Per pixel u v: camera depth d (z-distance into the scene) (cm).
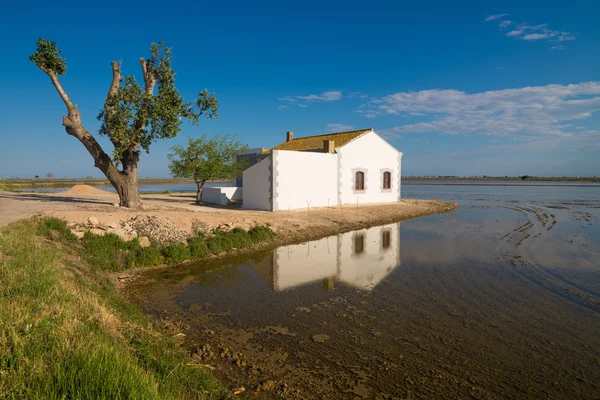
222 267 1370
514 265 1373
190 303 992
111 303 848
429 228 2267
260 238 1753
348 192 2922
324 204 2745
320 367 658
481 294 1058
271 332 806
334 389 590
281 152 2411
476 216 2867
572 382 616
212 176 2750
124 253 1341
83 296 728
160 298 1031
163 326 823
